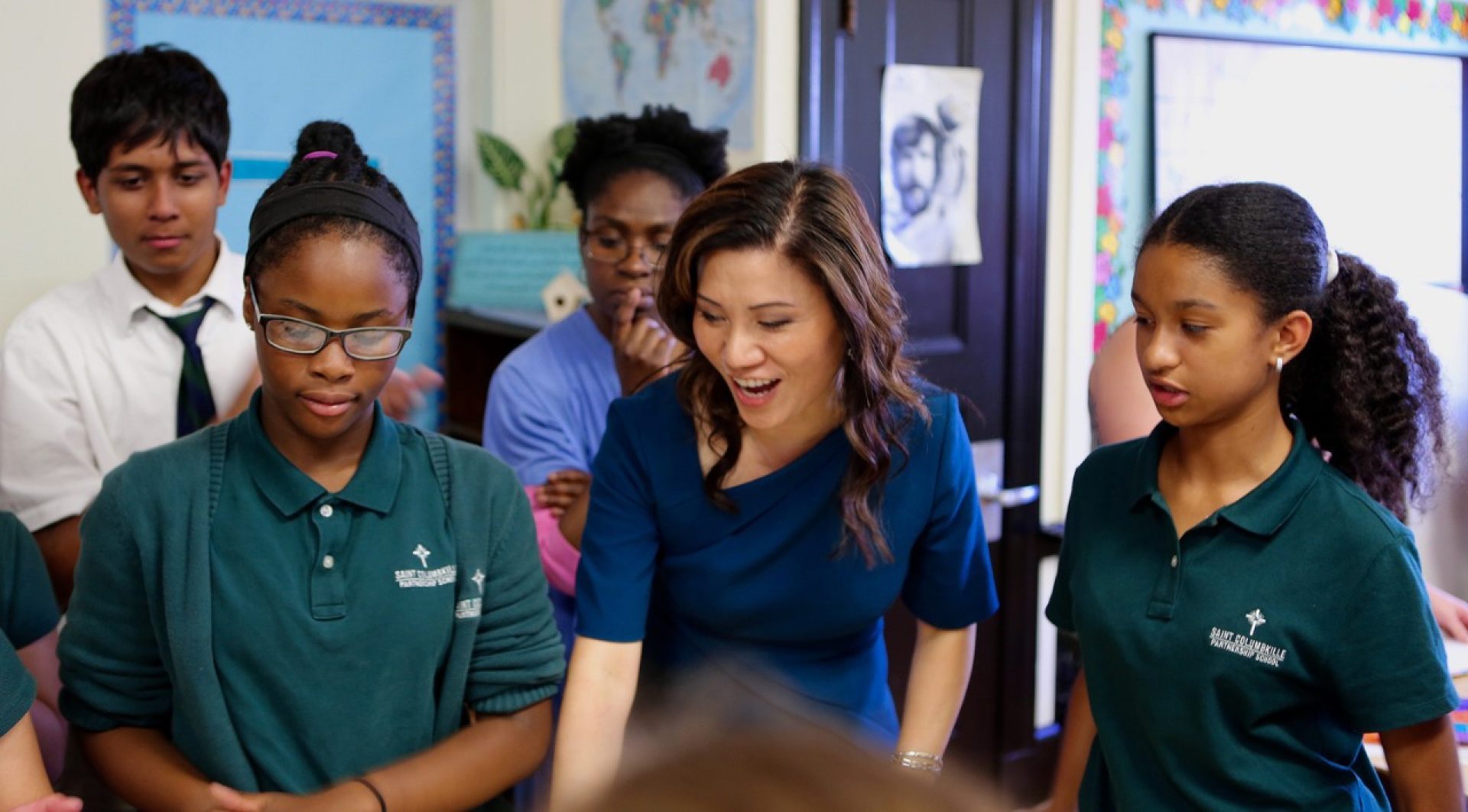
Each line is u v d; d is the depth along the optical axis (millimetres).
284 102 3334
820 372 1417
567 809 365
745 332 1384
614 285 2059
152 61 1897
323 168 1361
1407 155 3881
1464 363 2125
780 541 1550
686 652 1658
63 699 1396
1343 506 1304
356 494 1355
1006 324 3082
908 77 2811
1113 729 1424
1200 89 3441
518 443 2078
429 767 1338
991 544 3141
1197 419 1312
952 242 2936
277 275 1297
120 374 1977
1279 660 1284
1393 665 1267
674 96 2971
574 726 1524
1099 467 1496
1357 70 3738
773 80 2658
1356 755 1370
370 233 1316
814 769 364
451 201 3582
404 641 1357
